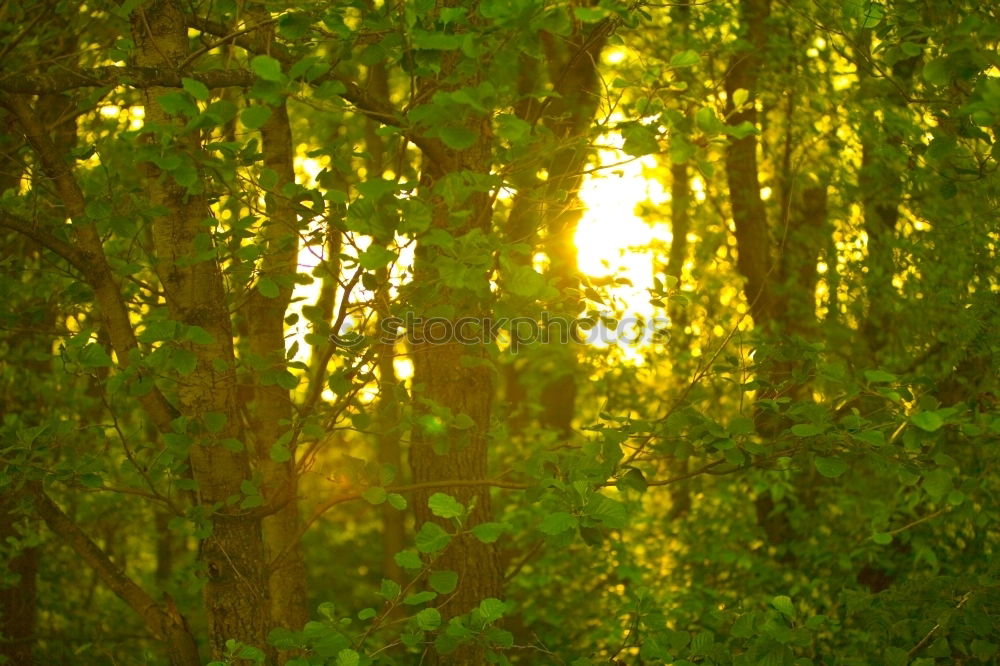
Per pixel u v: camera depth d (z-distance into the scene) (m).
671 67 3.30
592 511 2.84
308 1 3.21
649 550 8.80
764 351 4.07
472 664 4.66
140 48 3.79
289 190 3.22
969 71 3.06
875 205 8.07
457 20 2.76
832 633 6.86
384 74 8.42
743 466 3.78
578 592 8.70
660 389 9.18
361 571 14.64
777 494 7.41
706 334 8.31
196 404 3.88
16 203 4.19
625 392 9.12
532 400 10.26
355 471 3.56
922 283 7.31
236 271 3.67
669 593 8.16
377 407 3.93
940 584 4.38
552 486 3.23
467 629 3.07
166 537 8.87
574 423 11.05
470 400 5.31
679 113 3.29
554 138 3.96
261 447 4.45
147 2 3.60
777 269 8.59
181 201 3.86
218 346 3.90
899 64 6.96
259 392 4.54
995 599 4.15
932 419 3.04
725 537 8.16
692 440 3.75
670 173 9.28
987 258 6.74
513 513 8.57
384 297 3.56
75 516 7.73
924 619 4.42
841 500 7.47
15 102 3.66
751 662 3.31
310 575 14.25
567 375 9.59
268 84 2.59
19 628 6.79
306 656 3.26
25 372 6.64
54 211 5.10
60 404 6.74
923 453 3.65
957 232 6.91
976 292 6.28
